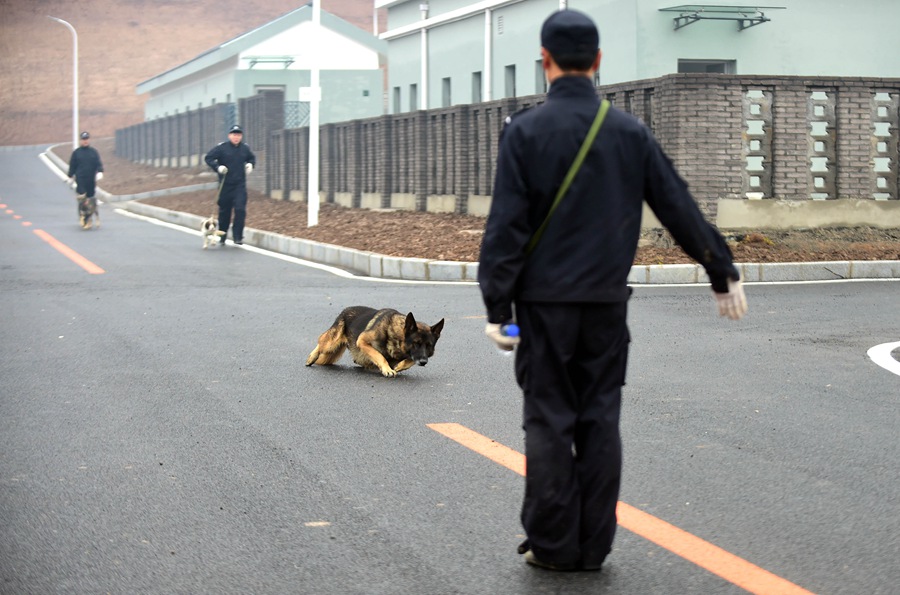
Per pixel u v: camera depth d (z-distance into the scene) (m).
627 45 23.86
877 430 7.27
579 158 4.47
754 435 7.16
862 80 17.38
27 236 23.72
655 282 15.08
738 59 24.03
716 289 4.67
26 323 12.03
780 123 17.09
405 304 13.21
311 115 22.84
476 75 32.69
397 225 21.27
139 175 46.59
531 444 4.67
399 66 38.53
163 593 4.59
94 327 11.75
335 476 6.29
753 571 4.79
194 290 14.83
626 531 5.33
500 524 5.45
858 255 15.94
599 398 4.69
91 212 26.16
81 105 97.94
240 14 114.94
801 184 17.25
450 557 4.99
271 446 6.95
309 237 20.70
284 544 5.17
